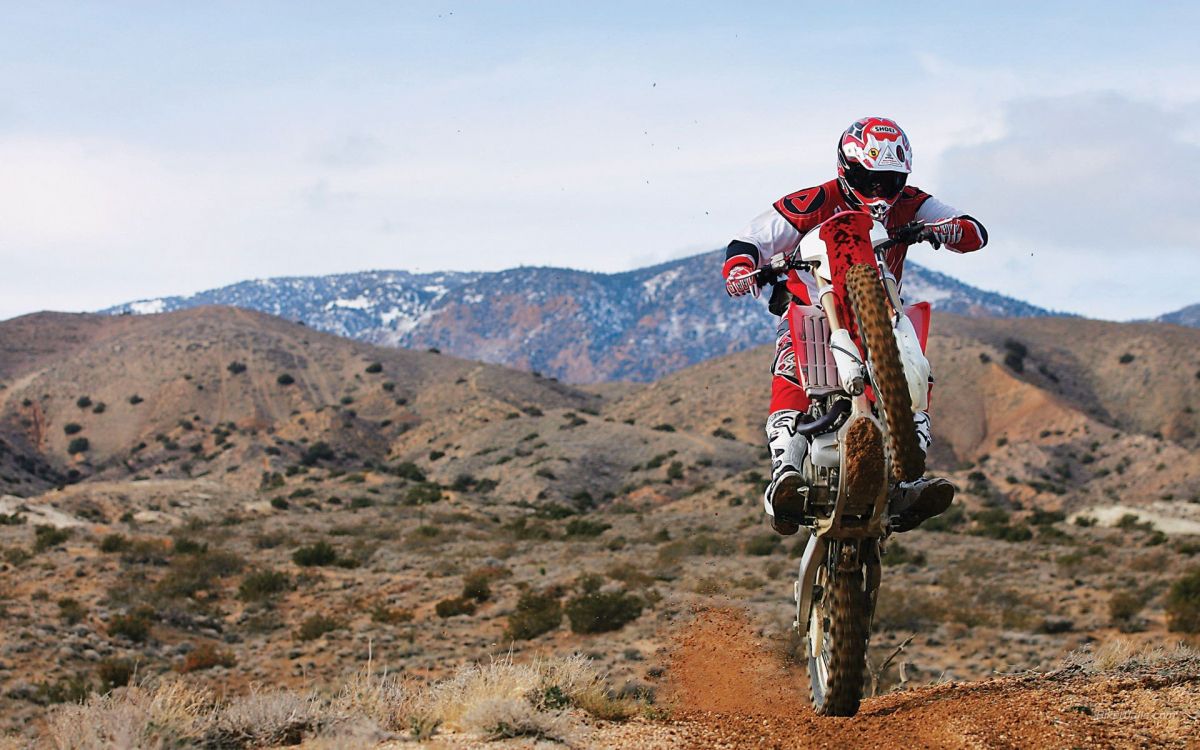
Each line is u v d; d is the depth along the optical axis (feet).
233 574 145.69
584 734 21.40
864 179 20.07
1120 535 199.72
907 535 190.19
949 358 561.84
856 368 18.57
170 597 121.19
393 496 330.34
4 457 496.64
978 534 207.62
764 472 370.53
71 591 122.42
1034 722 19.17
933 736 19.17
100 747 20.34
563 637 96.12
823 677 21.35
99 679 82.94
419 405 602.44
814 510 19.39
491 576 136.67
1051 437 467.11
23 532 186.50
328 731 21.16
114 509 253.03
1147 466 410.31
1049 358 602.44
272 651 98.48
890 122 19.90
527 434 456.04
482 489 387.14
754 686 26.03
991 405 515.50
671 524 226.79
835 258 19.10
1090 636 94.38
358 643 98.94
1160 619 98.37
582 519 254.47
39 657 87.97
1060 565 143.43
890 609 101.19
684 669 27.53
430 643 98.78
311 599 126.72
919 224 20.11
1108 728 18.52
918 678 76.79
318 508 292.40
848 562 19.92
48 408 585.63
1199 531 217.15
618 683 55.21
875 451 17.87
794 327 19.30
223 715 22.06
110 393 603.26
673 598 102.58
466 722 21.85
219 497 279.08
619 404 623.77
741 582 113.39
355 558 163.02
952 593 114.01
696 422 536.01
